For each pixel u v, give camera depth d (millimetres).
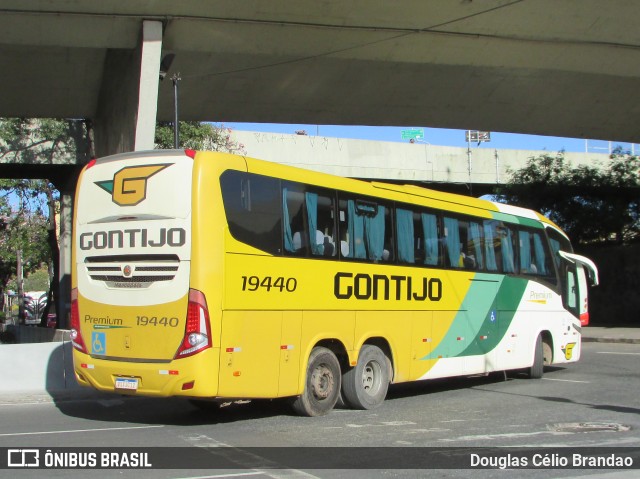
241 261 9070
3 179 33812
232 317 8898
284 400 10945
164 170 9000
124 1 17312
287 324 9656
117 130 20906
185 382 8617
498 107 25891
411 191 12320
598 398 12430
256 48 20156
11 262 46125
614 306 33688
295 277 9805
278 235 9633
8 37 18109
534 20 20094
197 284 8641
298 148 35219
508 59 22078
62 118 26547
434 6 19031
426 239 12438
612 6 19734
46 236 39469
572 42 21375
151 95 18156
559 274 16391
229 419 10234
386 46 20781
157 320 8852
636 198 33938
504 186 36156
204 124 29766
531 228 15555
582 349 22453
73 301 9711
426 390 13672
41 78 22469
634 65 22922
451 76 23469
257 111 25000
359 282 10891
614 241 35062
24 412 11117
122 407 11617
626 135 29016
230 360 8844
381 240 11445
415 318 12016
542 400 12211
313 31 19609
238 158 9289
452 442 8516
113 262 9297
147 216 9023
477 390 13625
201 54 20469
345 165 36500
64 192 31203
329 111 25266
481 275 13688
